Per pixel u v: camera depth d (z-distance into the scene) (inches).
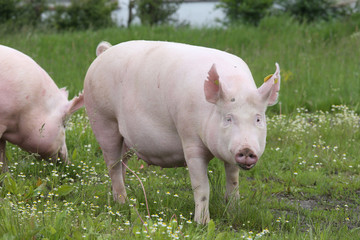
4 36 1112.8
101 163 440.8
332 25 1220.5
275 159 469.4
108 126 351.6
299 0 1412.4
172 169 431.8
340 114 602.2
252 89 267.3
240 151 252.4
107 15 1606.8
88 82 350.9
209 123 277.0
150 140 317.4
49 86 399.9
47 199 319.9
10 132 386.6
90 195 344.2
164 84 304.2
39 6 1590.8
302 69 840.9
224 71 286.2
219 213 315.9
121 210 319.3
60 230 247.0
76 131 500.1
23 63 382.3
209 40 1040.2
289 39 1098.7
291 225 314.5
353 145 510.6
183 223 287.0
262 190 384.2
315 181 429.1
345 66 861.2
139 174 412.2
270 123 573.3
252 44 1075.3
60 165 412.2
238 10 1445.6
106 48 380.8
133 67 323.9
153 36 1123.9
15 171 394.0
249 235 267.4
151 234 251.9
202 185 297.9
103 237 249.0
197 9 1822.1
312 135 531.5
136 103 319.3
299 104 695.1
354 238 294.8
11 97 371.9
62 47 1018.7
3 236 235.1
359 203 378.3
